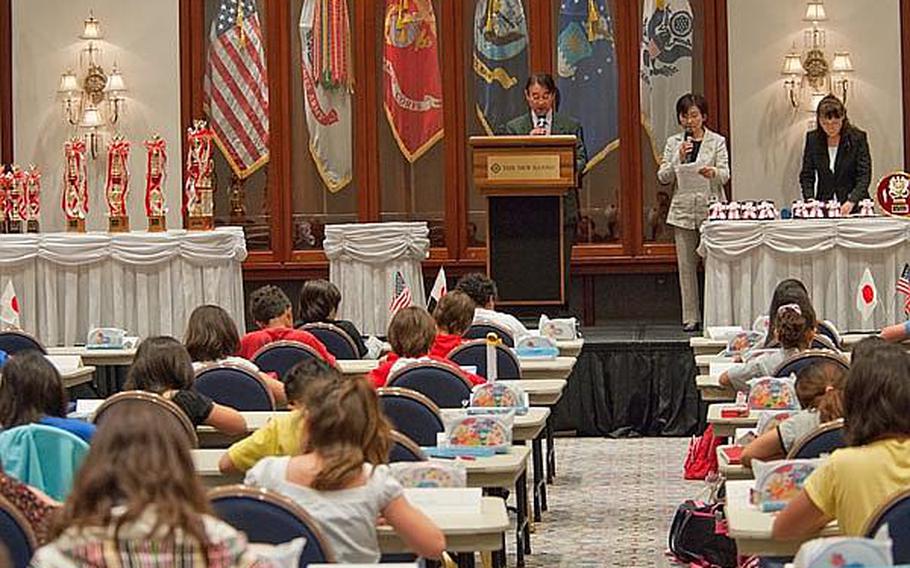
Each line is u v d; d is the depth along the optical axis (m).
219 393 8.95
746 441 7.20
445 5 18.05
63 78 18.31
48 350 13.18
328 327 11.83
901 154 17.55
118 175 15.29
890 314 14.05
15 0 18.38
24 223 15.87
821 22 17.62
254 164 18.16
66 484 6.05
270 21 18.17
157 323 14.76
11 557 4.77
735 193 17.73
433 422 7.63
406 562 5.98
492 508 5.89
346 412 5.20
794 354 9.21
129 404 3.69
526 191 14.07
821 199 15.39
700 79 17.81
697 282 16.47
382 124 18.12
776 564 5.91
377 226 15.69
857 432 5.36
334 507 5.11
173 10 18.27
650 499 11.51
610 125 17.84
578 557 9.55
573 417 14.69
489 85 18.02
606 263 17.61
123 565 3.44
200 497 3.57
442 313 10.56
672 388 14.59
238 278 15.14
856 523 5.26
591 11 17.88
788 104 17.66
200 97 18.22
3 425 6.32
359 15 18.12
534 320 14.36
